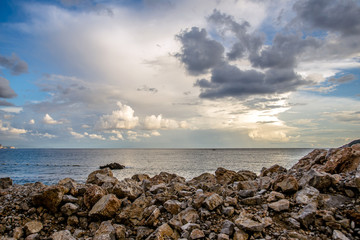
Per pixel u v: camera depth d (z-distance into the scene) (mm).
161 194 10531
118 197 10508
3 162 100250
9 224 8625
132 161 106188
